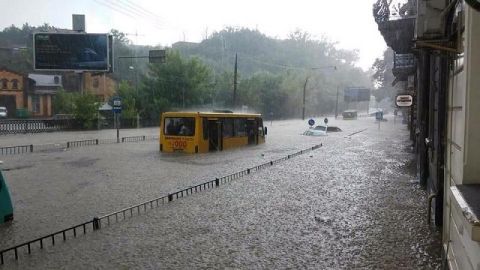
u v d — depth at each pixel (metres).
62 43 37.91
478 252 2.94
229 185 11.95
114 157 18.44
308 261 5.99
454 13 4.51
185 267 5.75
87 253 6.28
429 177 10.12
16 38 97.81
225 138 22.86
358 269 5.71
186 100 54.84
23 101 59.59
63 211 8.87
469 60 3.61
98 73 42.50
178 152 20.42
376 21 14.06
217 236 7.12
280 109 86.06
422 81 11.95
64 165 15.79
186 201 9.82
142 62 93.62
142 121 48.44
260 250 6.44
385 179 13.02
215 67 97.94
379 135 36.75
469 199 2.91
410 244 6.68
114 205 9.43
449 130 4.91
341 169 15.30
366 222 7.99
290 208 9.12
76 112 38.75
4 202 8.05
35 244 6.70
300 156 19.84
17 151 20.52
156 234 7.22
